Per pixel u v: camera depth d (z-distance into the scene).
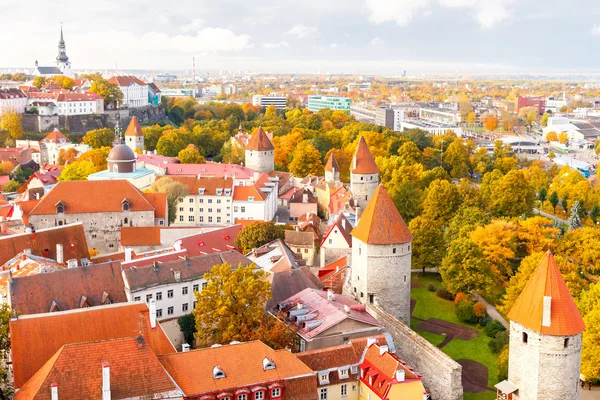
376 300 140.25
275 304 126.88
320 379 100.12
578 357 102.50
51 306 115.62
